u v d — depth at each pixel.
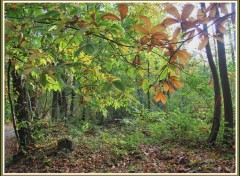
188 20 1.54
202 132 8.59
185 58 1.75
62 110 13.31
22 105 6.82
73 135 9.58
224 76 7.68
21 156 6.76
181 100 12.62
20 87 6.68
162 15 6.69
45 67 1.72
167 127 9.27
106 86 1.67
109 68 2.69
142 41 1.65
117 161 6.18
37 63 2.30
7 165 6.55
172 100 12.78
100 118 15.82
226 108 7.68
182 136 8.46
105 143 8.04
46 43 2.57
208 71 11.91
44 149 7.09
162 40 1.64
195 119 9.12
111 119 15.95
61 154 6.62
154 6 5.49
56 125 11.26
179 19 1.51
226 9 1.60
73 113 14.29
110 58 2.50
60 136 9.42
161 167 5.36
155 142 8.25
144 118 11.20
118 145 7.60
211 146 7.41
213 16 1.60
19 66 2.52
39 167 6.07
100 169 5.61
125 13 1.55
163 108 15.26
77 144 7.80
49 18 1.90
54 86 2.57
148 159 6.15
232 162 5.25
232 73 9.93
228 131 7.53
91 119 15.43
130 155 6.67
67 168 5.81
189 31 1.59
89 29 1.81
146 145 7.82
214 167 4.88
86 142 8.04
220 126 8.14
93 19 1.81
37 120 7.73
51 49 2.47
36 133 7.61
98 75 3.48
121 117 15.84
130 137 8.73
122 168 5.60
